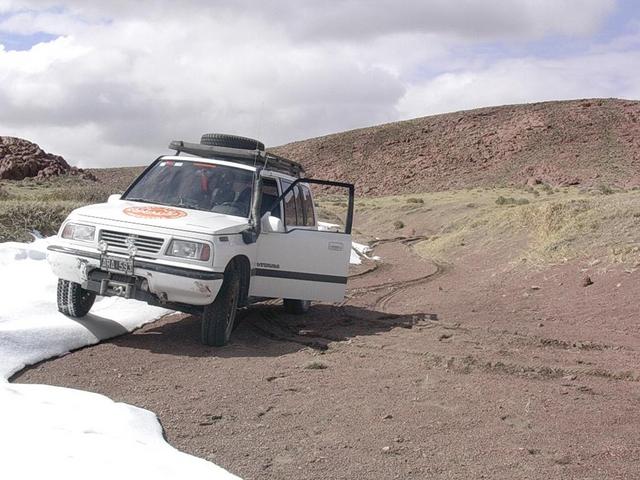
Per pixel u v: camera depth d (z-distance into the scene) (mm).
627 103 126312
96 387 5746
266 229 8477
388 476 4109
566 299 11336
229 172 8789
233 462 4242
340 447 4582
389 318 10141
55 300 8641
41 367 6258
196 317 9234
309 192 10672
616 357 7637
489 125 127938
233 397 5668
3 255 10828
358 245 27875
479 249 21266
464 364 6988
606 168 94500
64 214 15086
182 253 7137
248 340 8133
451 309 11156
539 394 6035
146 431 4512
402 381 6352
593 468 4309
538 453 4566
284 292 8820
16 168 57375
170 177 8812
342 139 138000
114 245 7309
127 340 7652
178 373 6371
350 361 7113
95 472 3443
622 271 12148
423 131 133625
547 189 64688
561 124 119562
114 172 129500
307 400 5660
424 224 46906
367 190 111000
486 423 5176
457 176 108312
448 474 4160
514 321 9898
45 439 3855
